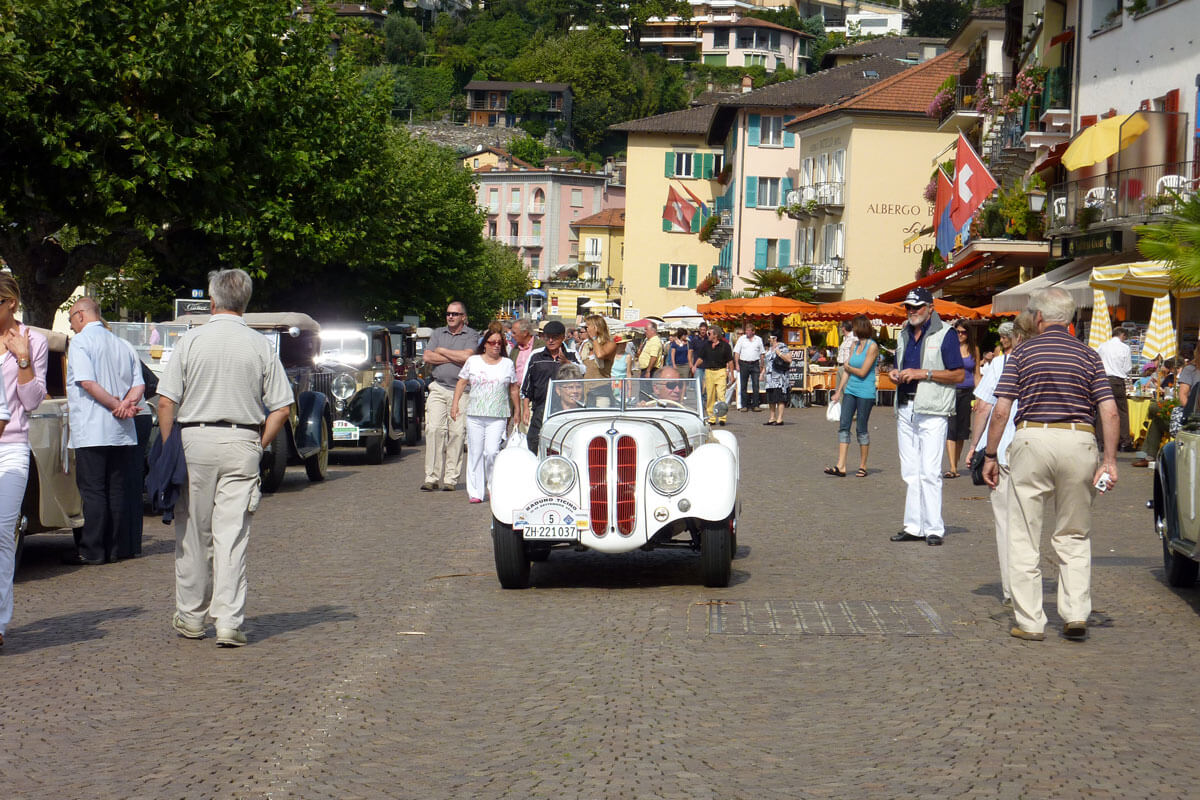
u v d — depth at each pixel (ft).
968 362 64.03
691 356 114.01
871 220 209.97
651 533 33.09
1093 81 110.73
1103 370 27.55
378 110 135.33
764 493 56.70
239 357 27.63
